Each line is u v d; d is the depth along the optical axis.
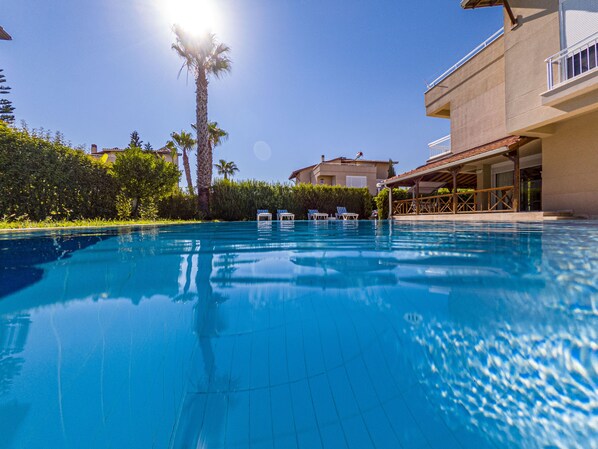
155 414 0.85
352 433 0.80
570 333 1.17
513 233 4.85
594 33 7.03
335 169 25.70
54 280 2.06
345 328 1.27
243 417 0.84
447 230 6.00
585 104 7.25
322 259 2.79
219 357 1.08
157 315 1.44
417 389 0.91
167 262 2.70
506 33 9.45
